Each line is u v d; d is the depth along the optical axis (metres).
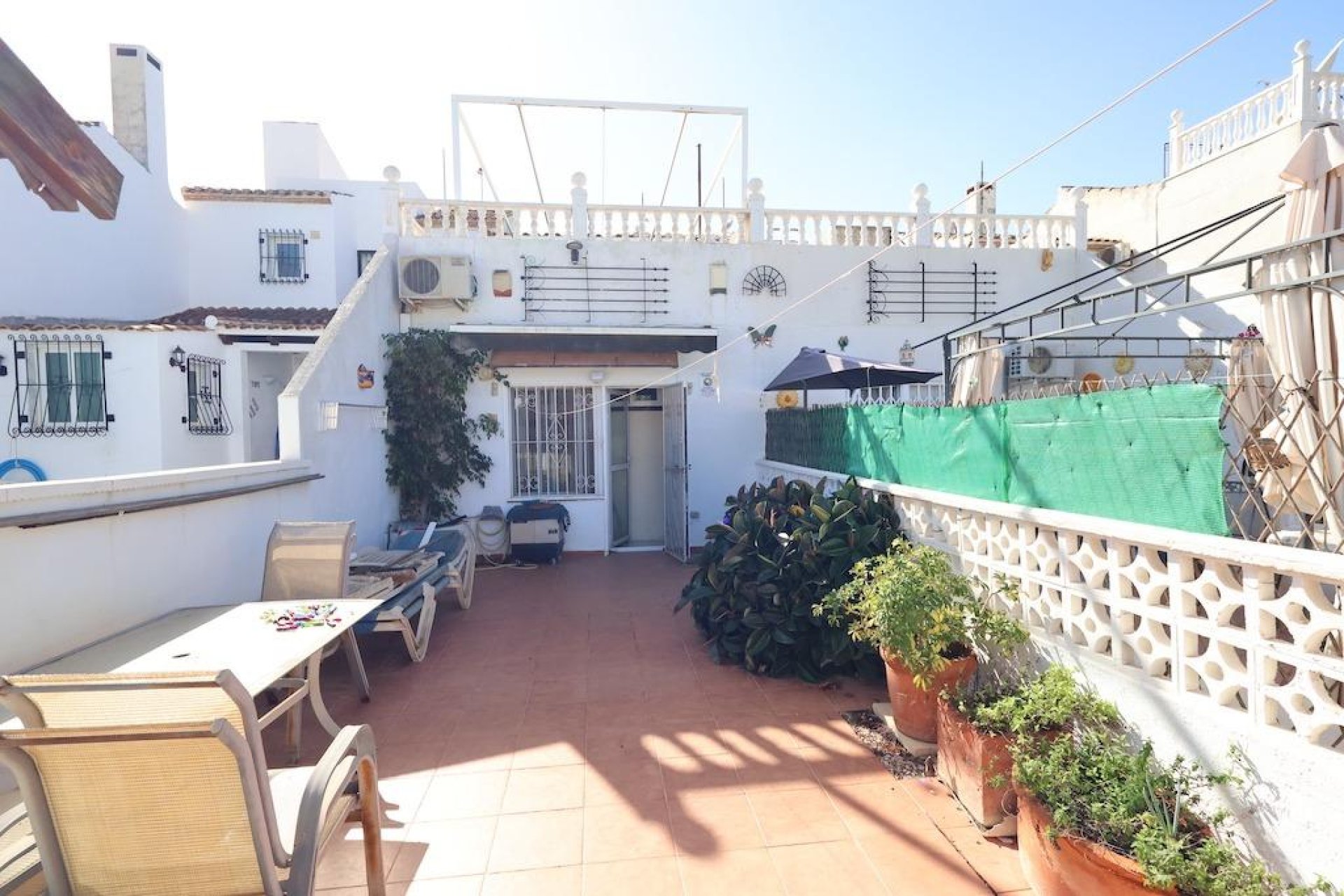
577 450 9.87
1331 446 2.49
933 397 10.08
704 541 9.87
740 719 4.43
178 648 3.17
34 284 9.30
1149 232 11.23
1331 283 2.64
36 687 1.88
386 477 8.79
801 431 8.04
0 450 8.21
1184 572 2.74
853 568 4.42
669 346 9.62
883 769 3.78
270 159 16.25
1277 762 2.33
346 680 5.19
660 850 3.10
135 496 3.74
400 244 9.27
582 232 9.67
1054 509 3.55
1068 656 3.40
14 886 2.04
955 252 10.37
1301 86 8.92
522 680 5.16
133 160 10.69
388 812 3.43
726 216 10.16
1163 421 2.85
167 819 1.95
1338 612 2.17
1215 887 2.11
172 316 11.05
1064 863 2.46
